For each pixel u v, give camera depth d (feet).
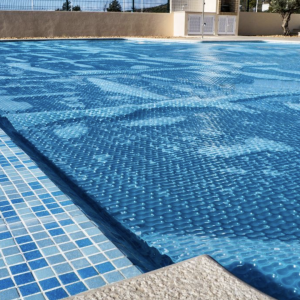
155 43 44.93
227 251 5.22
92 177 7.88
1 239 4.45
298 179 7.70
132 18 53.26
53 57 30.14
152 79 19.95
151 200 6.86
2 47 38.19
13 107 13.58
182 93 16.22
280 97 15.55
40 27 48.24
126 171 8.14
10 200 5.55
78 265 3.93
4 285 3.62
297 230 5.81
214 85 18.30
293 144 9.86
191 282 3.41
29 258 4.06
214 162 8.63
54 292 3.52
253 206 6.57
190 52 35.17
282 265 4.86
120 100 14.80
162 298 3.21
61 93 16.07
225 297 3.22
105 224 5.90
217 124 11.64
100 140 10.18
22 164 7.13
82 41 45.85
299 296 4.33
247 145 9.76
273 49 38.34
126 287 3.36
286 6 59.82
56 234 4.57
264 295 3.24
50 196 5.69
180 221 6.11
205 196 6.96
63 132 10.86
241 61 28.37
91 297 3.24
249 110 13.38
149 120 12.05
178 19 55.57
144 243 5.50
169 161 8.68
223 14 58.08
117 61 27.94
